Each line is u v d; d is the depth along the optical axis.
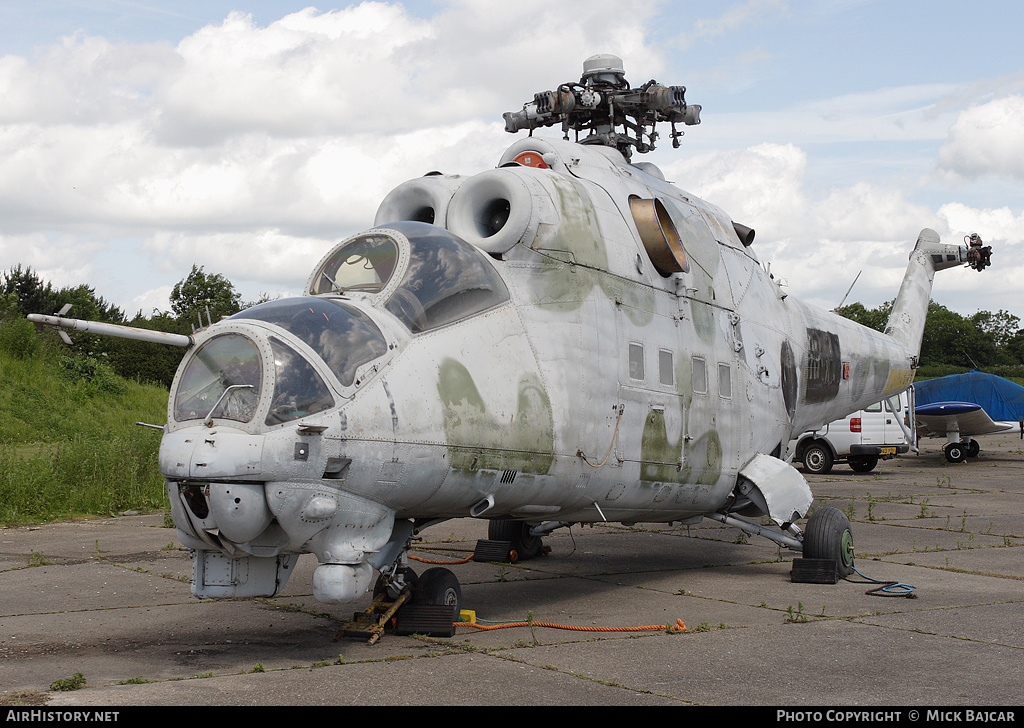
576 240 7.88
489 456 6.67
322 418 5.73
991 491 18.77
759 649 6.35
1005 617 7.48
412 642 6.52
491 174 7.65
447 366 6.56
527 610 7.84
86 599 8.19
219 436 5.61
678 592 8.66
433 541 12.34
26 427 22.12
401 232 7.08
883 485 20.25
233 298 48.47
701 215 10.23
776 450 10.80
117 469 15.52
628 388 8.12
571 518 8.41
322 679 5.48
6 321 29.09
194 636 6.76
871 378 13.26
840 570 9.37
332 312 6.25
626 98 9.90
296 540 5.87
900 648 6.38
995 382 31.08
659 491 8.62
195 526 5.72
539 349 7.36
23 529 12.77
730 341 9.87
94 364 27.55
